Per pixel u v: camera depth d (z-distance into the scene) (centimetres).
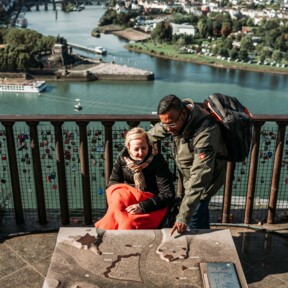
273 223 529
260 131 487
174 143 389
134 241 321
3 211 546
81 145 493
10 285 416
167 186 381
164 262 300
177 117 351
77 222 535
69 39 13875
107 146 490
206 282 283
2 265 444
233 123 366
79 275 287
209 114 365
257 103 6372
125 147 392
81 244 315
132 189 382
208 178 350
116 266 296
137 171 380
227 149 380
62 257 303
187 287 279
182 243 320
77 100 5850
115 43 13288
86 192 516
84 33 15450
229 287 279
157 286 279
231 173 507
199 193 348
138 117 473
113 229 367
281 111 6003
